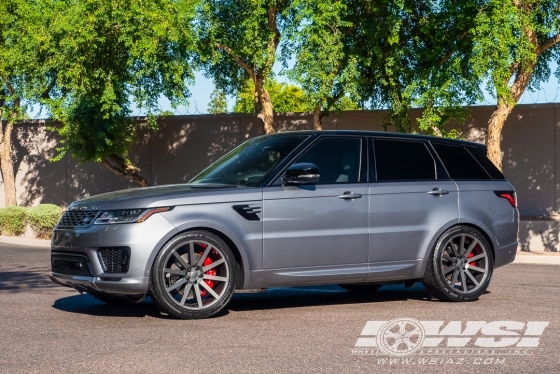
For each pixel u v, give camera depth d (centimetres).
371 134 893
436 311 822
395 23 1894
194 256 776
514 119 2192
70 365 564
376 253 855
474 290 905
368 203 853
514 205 951
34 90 2267
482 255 915
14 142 2680
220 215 785
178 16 1883
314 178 803
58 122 2622
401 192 873
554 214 2158
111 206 775
